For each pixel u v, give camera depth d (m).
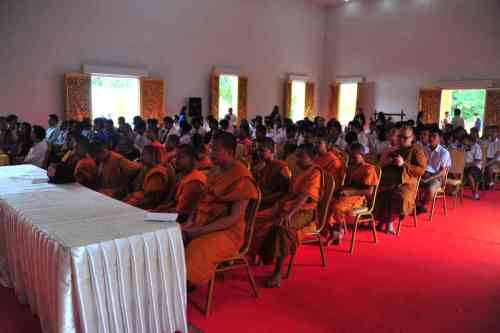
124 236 2.09
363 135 7.68
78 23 9.63
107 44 10.11
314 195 3.38
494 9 11.49
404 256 3.90
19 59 8.96
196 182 3.33
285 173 4.07
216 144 2.82
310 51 14.90
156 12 10.87
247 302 2.91
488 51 11.68
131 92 10.77
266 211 3.69
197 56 11.81
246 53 12.97
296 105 14.90
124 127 7.85
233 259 2.81
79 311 1.96
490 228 4.93
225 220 2.72
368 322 2.66
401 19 13.38
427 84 12.95
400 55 13.48
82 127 7.61
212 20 12.02
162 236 2.21
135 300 2.14
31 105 9.20
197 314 2.72
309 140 5.48
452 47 12.35
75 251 1.92
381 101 14.02
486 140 8.02
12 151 7.08
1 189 3.25
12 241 2.74
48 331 2.27
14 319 2.64
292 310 2.80
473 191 6.80
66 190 3.24
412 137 4.84
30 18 9.01
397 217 4.86
